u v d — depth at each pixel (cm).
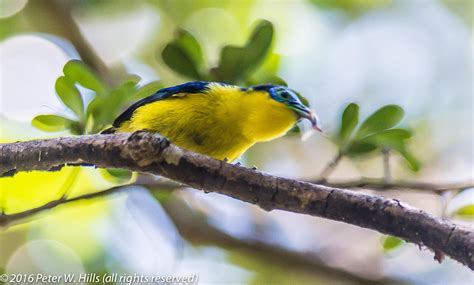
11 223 890
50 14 1545
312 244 1495
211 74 1009
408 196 1389
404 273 1452
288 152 1556
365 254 1488
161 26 1711
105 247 1278
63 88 903
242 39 1711
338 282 1405
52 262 1294
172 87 962
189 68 997
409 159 936
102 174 1004
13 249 1303
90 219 1329
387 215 657
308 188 691
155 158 725
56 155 745
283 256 1393
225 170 716
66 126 905
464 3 1827
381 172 1487
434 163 1611
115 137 738
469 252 621
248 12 1731
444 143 1656
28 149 752
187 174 725
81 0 1669
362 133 932
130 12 1706
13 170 764
